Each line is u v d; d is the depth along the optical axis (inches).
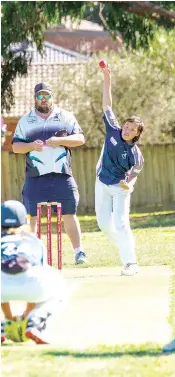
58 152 1530.5
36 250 920.9
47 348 876.0
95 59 4323.3
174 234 2381.9
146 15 2881.4
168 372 754.2
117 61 4284.0
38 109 1524.4
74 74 4328.3
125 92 4264.3
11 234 926.4
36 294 908.0
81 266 1609.3
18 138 1529.3
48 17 2992.1
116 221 1434.5
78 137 1526.8
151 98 4281.5
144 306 1128.8
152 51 3095.5
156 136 4323.3
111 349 863.1
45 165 1526.8
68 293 1256.2
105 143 1418.6
